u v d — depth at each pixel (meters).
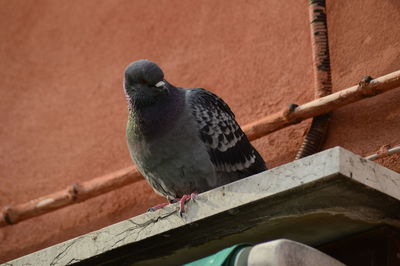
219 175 9.11
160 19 12.51
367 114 9.66
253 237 8.23
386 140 9.34
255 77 11.11
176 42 12.20
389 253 7.89
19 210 11.78
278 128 10.04
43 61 13.49
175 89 9.09
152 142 8.84
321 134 9.84
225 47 11.62
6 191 12.83
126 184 11.09
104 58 12.84
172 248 8.29
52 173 12.55
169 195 9.34
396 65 9.66
